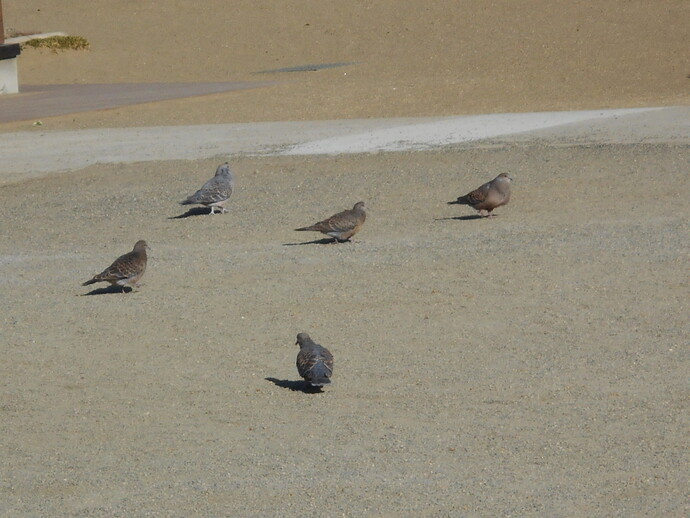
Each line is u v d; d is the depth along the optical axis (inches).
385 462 382.0
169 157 1183.6
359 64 2062.0
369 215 845.2
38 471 385.7
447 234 760.3
